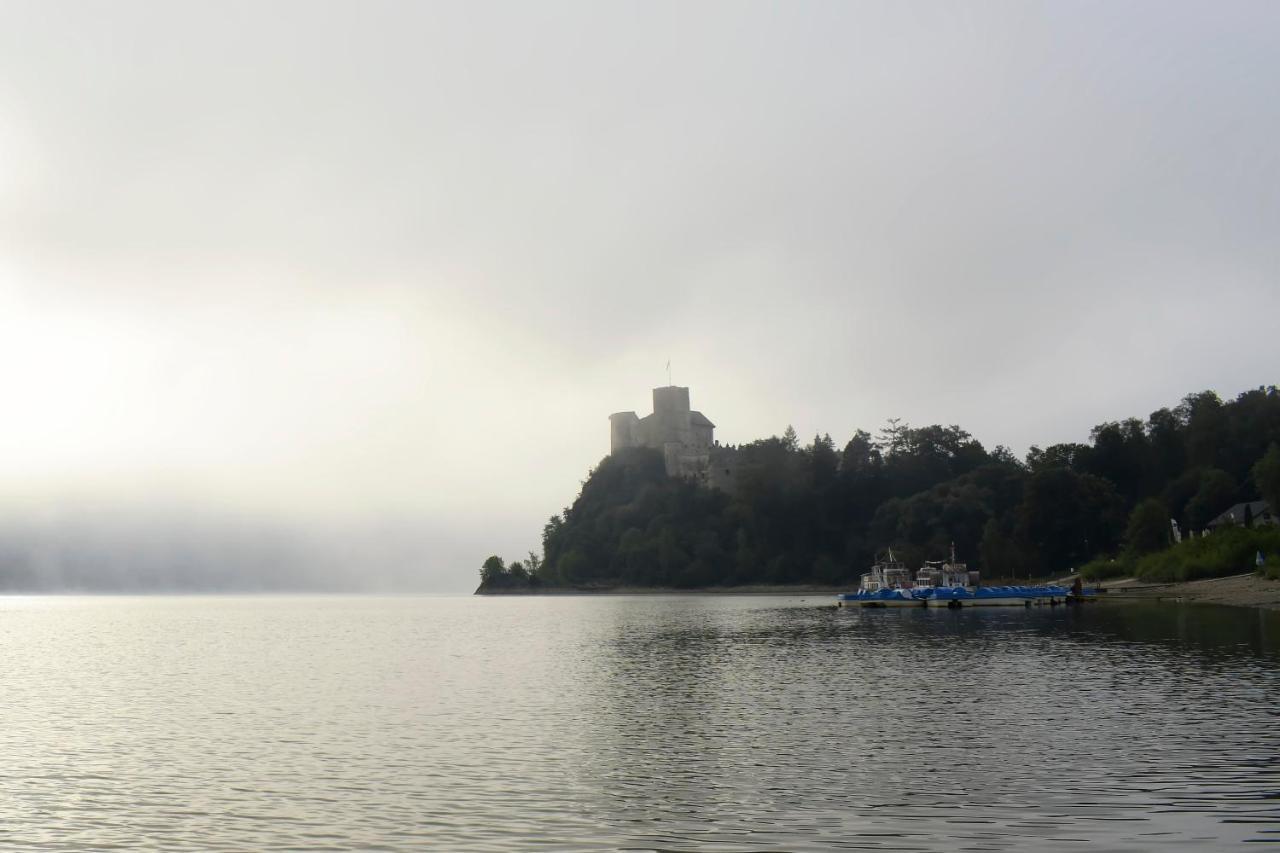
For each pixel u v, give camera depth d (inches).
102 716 1893.5
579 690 2171.5
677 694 2060.8
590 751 1449.3
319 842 1019.9
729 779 1247.5
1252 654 2362.2
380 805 1155.9
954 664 2458.2
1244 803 1074.1
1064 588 5477.4
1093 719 1572.3
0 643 4261.8
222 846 1015.6
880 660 2630.4
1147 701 1726.1
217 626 6023.6
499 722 1736.0
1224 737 1406.3
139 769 1382.9
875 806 1101.1
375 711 1903.3
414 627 5408.5
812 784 1208.8
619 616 6008.9
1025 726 1540.4
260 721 1801.2
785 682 2201.0
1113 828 994.7
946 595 5506.9
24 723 1809.8
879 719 1652.3
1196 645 2610.7
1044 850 935.7
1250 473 7372.1
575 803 1148.5
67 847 1021.8
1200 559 5265.8
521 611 7652.6
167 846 1019.3
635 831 1029.2
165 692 2281.0
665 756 1398.9
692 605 7736.2
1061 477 7273.6
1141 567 5925.2
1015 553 7249.0
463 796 1191.6
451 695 2129.7
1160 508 6318.9
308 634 4859.7
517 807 1136.2
